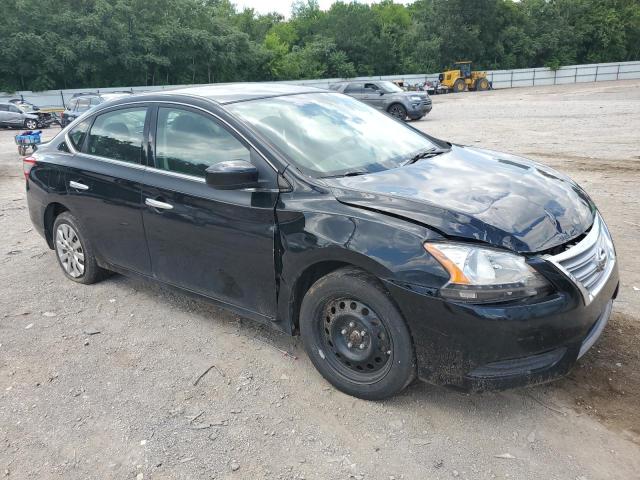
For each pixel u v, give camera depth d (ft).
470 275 8.26
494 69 227.61
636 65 201.16
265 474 8.45
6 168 41.73
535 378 8.61
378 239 8.95
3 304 15.01
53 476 8.65
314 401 10.13
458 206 9.14
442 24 224.94
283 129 11.50
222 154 11.36
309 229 9.70
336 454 8.77
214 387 10.75
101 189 13.70
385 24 229.25
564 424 9.11
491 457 8.49
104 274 15.99
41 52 145.89
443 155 12.32
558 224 9.20
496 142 42.27
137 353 12.17
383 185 10.05
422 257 8.55
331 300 9.88
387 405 9.86
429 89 164.25
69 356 12.19
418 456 8.61
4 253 19.49
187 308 14.25
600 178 27.58
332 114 12.89
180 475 8.52
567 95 108.47
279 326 10.99
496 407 9.63
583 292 8.61
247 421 9.70
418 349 8.93
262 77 197.77
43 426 9.85
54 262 18.22
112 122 14.03
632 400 9.58
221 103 11.97
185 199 11.73
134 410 10.17
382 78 203.51
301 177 10.29
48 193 15.39
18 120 90.99
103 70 159.22
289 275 10.23
